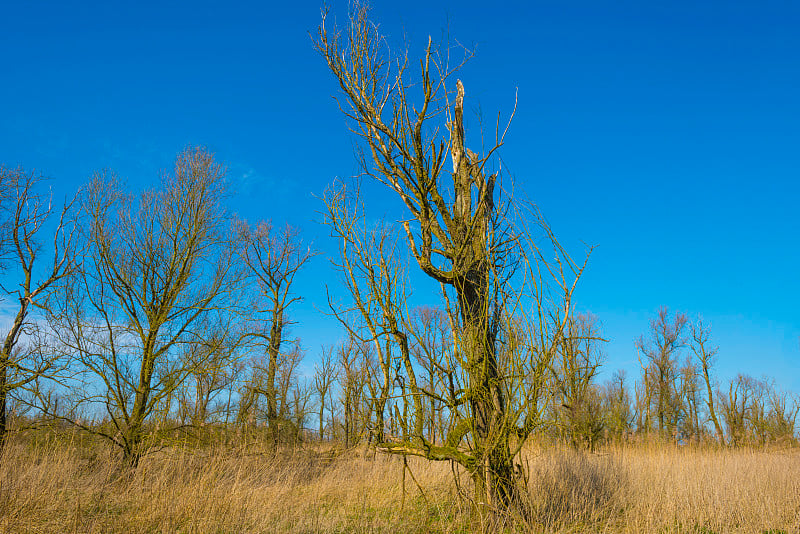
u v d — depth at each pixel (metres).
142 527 7.89
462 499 8.41
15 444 12.86
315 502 10.11
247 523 8.04
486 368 7.87
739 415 34.84
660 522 8.30
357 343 8.43
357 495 10.55
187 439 14.46
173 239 16.05
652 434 25.30
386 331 8.16
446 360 8.05
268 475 12.86
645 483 11.02
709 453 19.77
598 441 19.11
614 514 8.98
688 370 36.88
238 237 18.31
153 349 15.27
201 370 15.41
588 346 12.45
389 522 8.23
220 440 14.88
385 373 8.23
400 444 8.08
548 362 7.44
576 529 7.93
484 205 8.50
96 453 13.80
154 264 15.52
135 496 10.62
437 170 8.63
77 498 9.63
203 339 16.11
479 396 7.86
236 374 17.00
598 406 19.34
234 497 9.40
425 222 8.57
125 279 14.94
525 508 7.67
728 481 10.40
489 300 8.05
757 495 9.65
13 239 15.59
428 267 8.30
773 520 8.32
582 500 8.91
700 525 8.20
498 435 7.53
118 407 14.42
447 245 8.80
